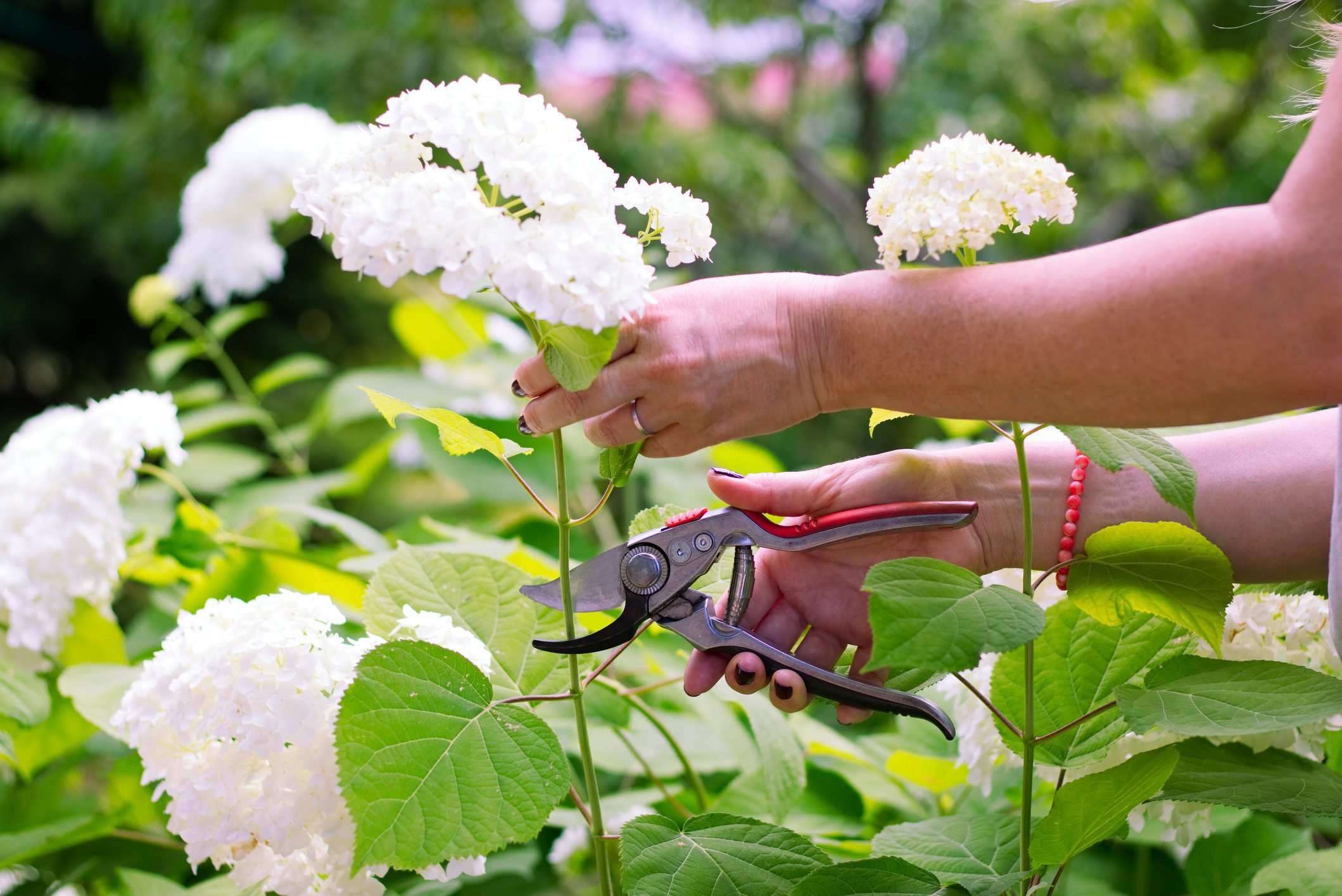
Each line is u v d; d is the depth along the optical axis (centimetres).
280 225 272
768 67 526
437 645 90
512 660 108
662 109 501
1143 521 104
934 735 144
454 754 83
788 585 107
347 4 462
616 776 174
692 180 511
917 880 88
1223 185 525
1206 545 86
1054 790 123
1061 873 93
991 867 95
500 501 198
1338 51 74
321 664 96
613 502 290
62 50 661
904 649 75
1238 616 107
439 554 113
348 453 498
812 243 549
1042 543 106
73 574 138
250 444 518
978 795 143
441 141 78
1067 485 106
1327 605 105
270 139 245
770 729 125
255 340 592
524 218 91
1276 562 104
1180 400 76
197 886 121
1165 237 75
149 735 99
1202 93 543
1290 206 70
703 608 96
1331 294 69
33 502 138
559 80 482
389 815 80
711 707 142
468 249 75
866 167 507
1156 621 102
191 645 98
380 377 235
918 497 106
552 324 78
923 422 455
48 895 138
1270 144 528
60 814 150
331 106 431
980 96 496
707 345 83
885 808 152
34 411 660
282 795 93
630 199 88
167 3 487
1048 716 102
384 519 356
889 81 520
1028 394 79
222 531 162
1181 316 73
